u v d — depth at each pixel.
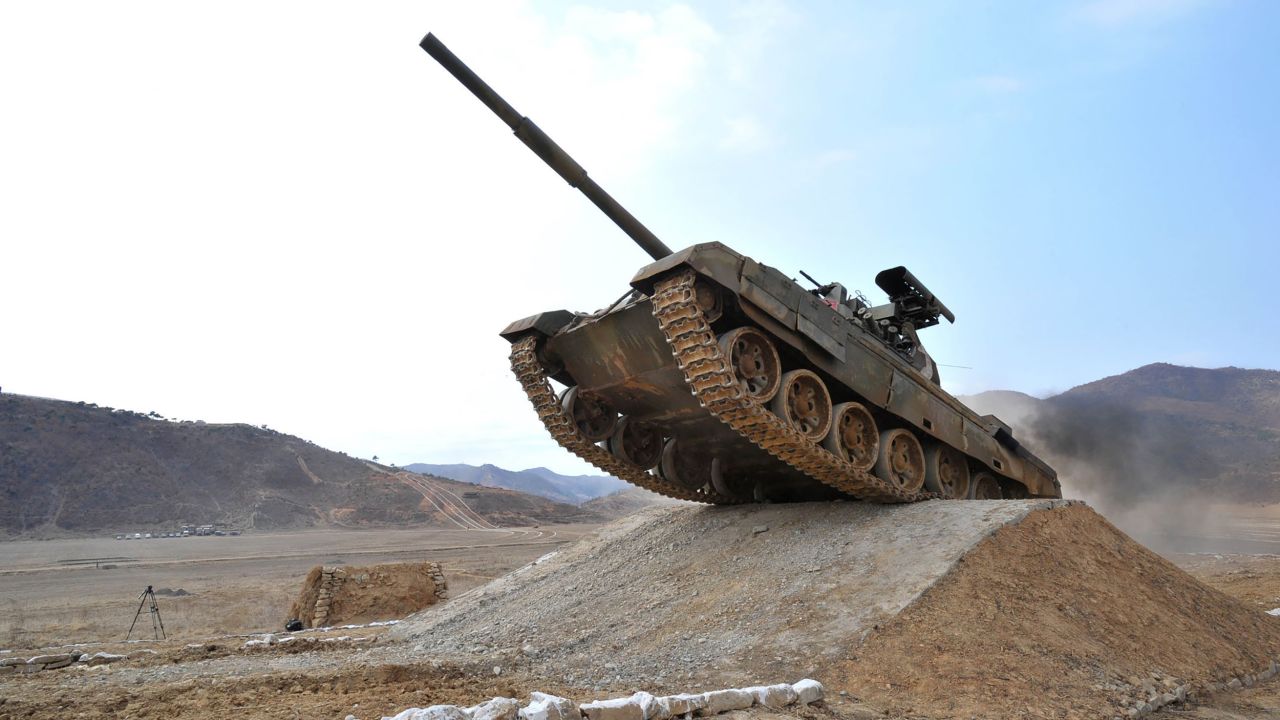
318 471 145.25
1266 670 11.34
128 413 139.88
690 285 12.75
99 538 94.75
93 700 7.97
